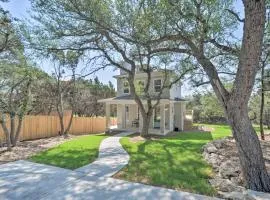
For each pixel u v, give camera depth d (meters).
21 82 13.49
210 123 34.72
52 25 10.11
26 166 8.49
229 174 6.92
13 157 10.24
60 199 5.44
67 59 12.65
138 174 7.28
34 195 5.69
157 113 22.77
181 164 8.42
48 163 8.90
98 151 11.19
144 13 7.94
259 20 5.42
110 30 8.58
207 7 7.85
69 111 28.02
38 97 22.98
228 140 13.38
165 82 18.33
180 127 23.36
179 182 6.49
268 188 5.92
